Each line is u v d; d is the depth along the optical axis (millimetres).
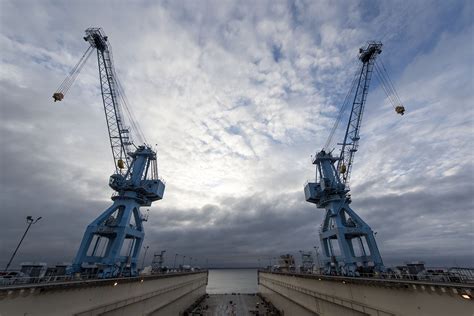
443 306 23203
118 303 38188
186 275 83625
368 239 50875
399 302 28391
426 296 25078
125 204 53969
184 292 80312
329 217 61688
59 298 27766
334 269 55844
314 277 49469
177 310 71375
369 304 33562
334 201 59062
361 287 35406
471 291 20391
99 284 33969
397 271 40000
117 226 49781
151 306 51719
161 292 56625
